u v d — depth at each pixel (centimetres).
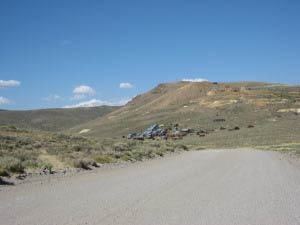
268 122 11488
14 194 1244
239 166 2369
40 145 2878
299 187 1470
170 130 12412
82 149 3064
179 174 1942
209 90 19762
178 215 971
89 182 1597
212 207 1079
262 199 1209
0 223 853
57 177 1742
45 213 962
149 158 3388
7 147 2511
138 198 1207
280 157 3275
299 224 897
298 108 13188
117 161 2788
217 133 10462
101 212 986
